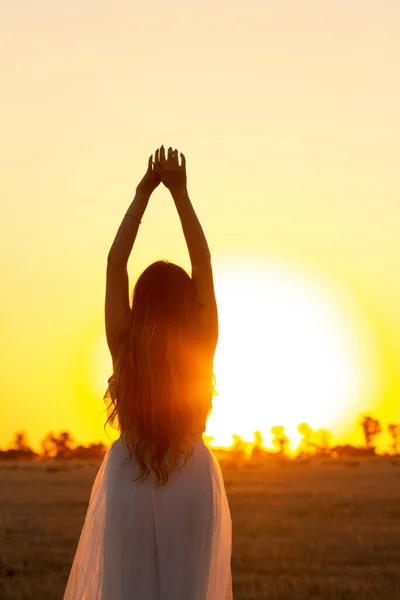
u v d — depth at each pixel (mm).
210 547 4137
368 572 18281
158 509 4117
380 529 26906
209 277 4293
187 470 4164
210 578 4133
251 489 47312
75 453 125938
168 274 4301
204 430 4277
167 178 4242
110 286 4297
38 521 29500
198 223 4285
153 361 4184
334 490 46781
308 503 37344
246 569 18516
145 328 4219
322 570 18484
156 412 4156
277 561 19688
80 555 4230
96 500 4246
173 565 4074
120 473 4199
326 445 130375
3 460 122312
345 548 22156
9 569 18016
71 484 53781
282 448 123438
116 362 4285
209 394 4270
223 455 111375
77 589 4195
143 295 4281
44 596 15047
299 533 25703
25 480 58312
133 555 4090
